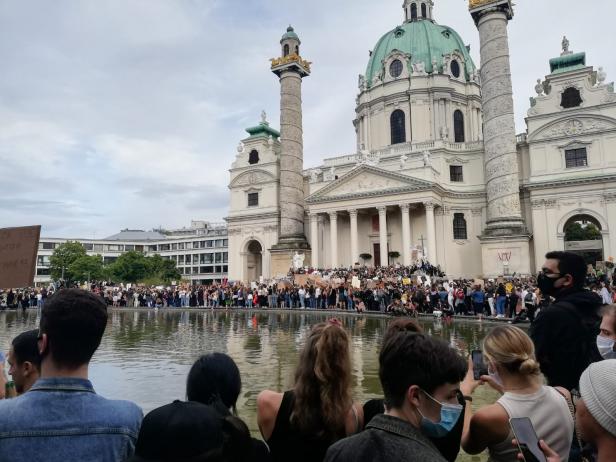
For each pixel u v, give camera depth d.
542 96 49.81
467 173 55.72
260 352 15.54
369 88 67.75
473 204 54.81
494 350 3.75
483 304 28.70
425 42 66.19
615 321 4.69
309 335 3.83
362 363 13.47
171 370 12.73
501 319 26.05
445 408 2.78
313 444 3.60
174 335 21.05
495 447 3.59
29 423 2.70
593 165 47.00
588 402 2.41
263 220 64.31
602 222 46.28
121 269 98.62
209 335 20.95
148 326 25.77
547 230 48.47
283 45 58.41
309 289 39.97
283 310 38.59
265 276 63.34
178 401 2.62
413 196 51.88
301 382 3.68
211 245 127.69
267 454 3.13
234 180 67.44
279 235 61.66
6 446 2.64
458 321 26.86
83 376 3.00
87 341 2.97
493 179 44.72
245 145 67.38
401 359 2.82
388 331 4.09
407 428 2.67
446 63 64.56
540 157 49.34
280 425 3.75
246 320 29.52
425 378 2.76
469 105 65.56
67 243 104.31
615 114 46.31
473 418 3.69
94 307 3.06
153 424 2.41
